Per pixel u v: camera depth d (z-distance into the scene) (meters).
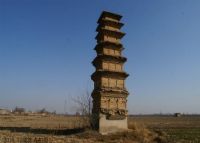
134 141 42.34
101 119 45.41
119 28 51.47
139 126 49.66
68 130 50.50
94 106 48.44
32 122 99.56
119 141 41.34
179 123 119.69
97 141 40.84
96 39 52.31
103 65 48.03
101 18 50.84
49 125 77.50
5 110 181.75
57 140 39.16
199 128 87.06
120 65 49.41
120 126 46.34
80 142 39.28
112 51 49.59
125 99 47.91
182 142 48.53
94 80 49.94
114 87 47.50
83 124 52.88
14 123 91.75
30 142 38.44
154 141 44.53
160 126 96.50
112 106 46.69
